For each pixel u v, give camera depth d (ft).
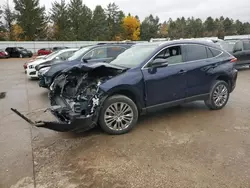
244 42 41.55
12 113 19.25
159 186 9.07
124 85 13.50
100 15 216.74
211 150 11.68
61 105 14.24
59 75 16.53
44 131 14.92
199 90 16.83
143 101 14.52
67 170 10.37
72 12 190.19
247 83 29.81
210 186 8.96
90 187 9.16
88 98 12.87
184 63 16.11
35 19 168.45
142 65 14.55
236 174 9.64
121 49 27.91
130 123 14.14
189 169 10.10
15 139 13.83
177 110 18.33
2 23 172.76
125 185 9.20
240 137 13.10
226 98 18.57
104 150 12.03
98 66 13.47
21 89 30.17
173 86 15.47
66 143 13.03
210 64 17.12
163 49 15.42
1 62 84.33
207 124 15.20
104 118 13.44
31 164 10.94
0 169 10.56
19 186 9.36
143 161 10.85
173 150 11.80
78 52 28.53
